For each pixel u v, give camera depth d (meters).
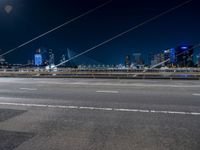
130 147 4.09
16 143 4.32
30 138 4.59
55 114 6.61
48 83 17.83
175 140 4.42
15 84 16.98
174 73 25.69
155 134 4.78
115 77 26.66
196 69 25.89
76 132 4.95
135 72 27.33
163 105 7.83
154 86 14.88
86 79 24.61
